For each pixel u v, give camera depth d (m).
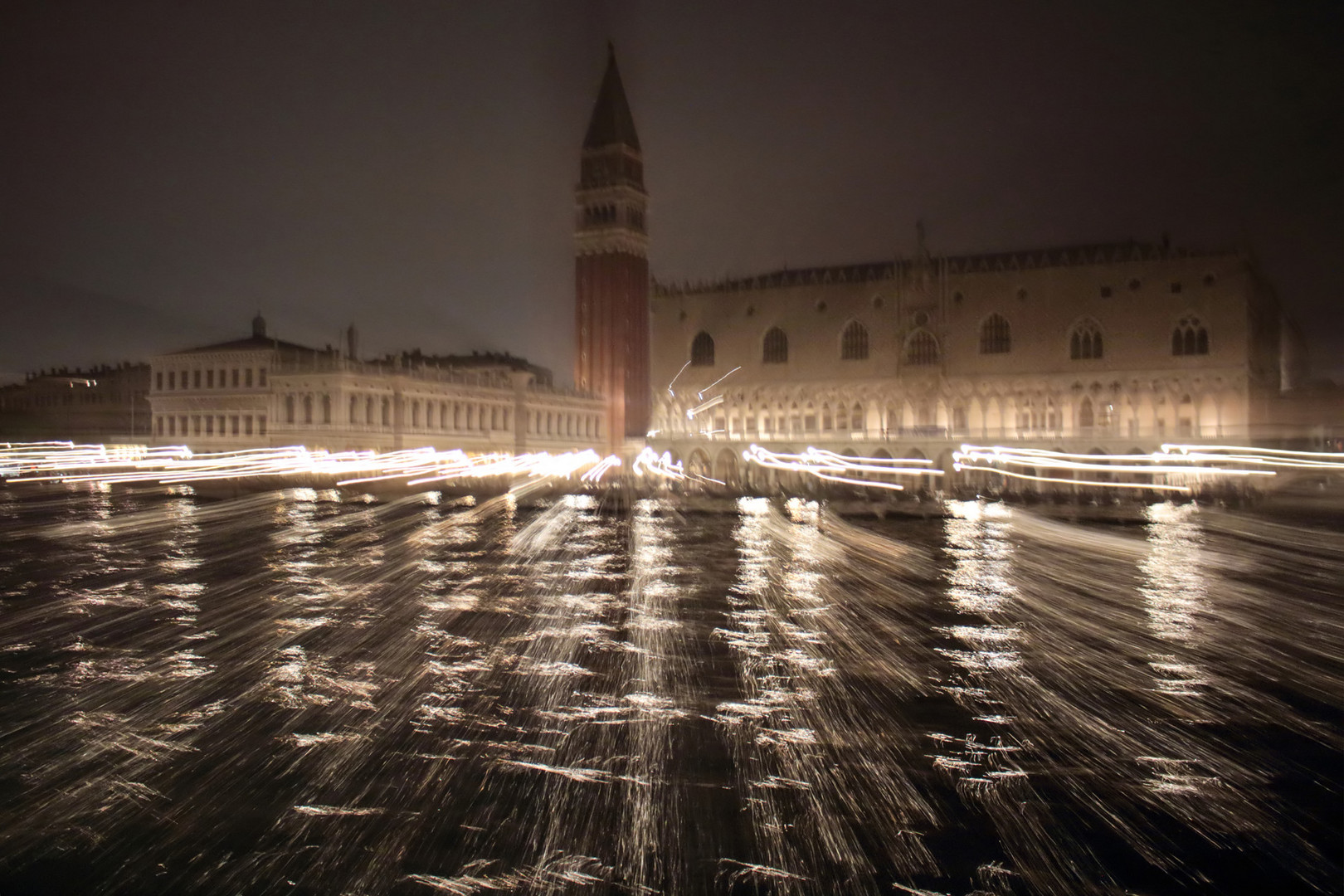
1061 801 17.16
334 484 102.00
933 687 23.97
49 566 42.72
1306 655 27.36
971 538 57.97
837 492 100.75
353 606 33.91
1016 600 36.03
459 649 27.66
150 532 56.31
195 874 14.57
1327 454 127.44
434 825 16.16
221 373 145.12
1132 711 22.14
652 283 197.50
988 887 14.28
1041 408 169.88
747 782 17.92
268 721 21.19
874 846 15.49
